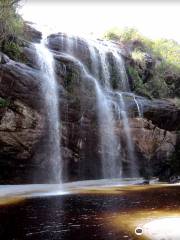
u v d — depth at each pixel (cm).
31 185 1902
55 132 2080
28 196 1468
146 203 1309
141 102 2711
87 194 1566
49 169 2077
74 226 934
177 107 2891
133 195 1544
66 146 2170
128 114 2580
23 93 1877
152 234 858
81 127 2252
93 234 857
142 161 2642
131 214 1093
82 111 2255
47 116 2020
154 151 2725
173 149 2850
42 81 2006
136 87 3111
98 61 2928
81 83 2431
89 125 2312
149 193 1620
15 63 1938
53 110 2062
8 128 1817
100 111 2405
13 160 1922
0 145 1822
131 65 3247
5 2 1994
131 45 3675
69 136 2177
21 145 1895
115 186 1958
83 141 2273
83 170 2292
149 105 2717
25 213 1095
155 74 3459
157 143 2744
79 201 1351
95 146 2356
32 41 2664
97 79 2823
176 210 1164
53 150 2086
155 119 2741
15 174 1964
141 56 3369
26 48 2225
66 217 1042
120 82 3028
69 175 2202
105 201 1355
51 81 2136
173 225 935
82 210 1158
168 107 2812
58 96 2112
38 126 1967
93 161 2353
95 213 1107
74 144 2212
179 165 2745
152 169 2694
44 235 847
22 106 1870
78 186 1936
